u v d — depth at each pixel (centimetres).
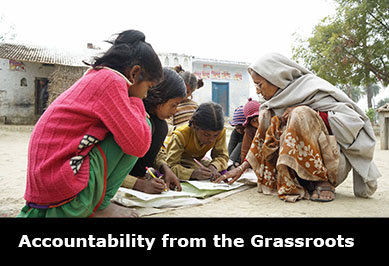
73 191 157
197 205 235
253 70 277
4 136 1135
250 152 285
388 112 836
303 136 240
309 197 253
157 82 186
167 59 1906
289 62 276
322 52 1542
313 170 241
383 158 628
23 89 1622
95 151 167
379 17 1469
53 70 1670
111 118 162
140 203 221
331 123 247
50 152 156
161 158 287
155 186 239
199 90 2103
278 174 256
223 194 270
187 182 282
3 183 341
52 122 159
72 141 159
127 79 175
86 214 165
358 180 261
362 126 246
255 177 322
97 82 164
